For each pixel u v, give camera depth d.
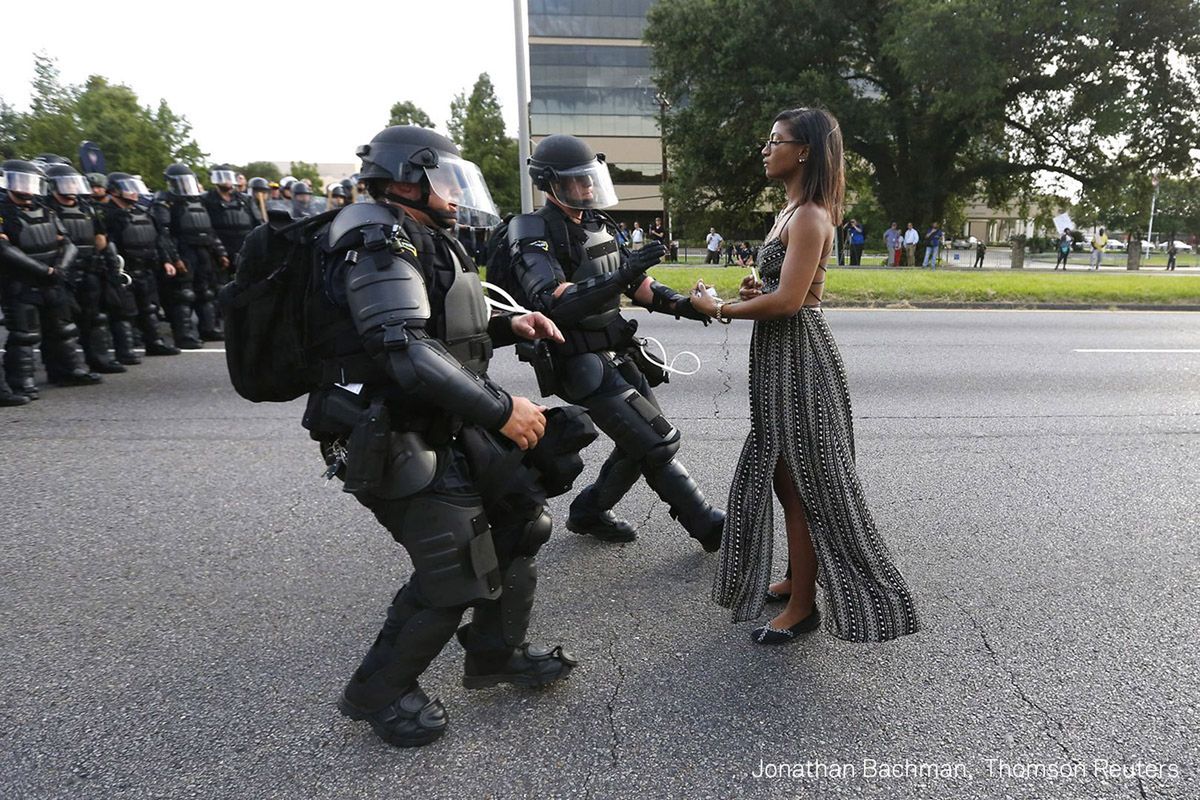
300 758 2.05
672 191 33.53
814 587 2.62
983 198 34.44
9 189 5.91
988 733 2.15
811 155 2.28
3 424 5.41
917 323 10.29
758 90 27.67
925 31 23.59
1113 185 29.20
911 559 3.28
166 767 2.01
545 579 3.13
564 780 1.96
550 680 2.35
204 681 2.41
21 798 1.89
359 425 1.80
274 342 2.03
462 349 1.99
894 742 2.11
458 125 44.72
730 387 6.59
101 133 34.34
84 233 6.91
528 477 2.06
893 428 5.32
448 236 2.03
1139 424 5.42
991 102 26.00
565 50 49.31
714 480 4.30
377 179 1.93
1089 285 13.62
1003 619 2.78
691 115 30.81
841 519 2.41
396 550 3.38
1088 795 1.90
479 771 2.00
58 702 2.29
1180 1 24.30
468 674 2.31
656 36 30.61
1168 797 1.89
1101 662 2.50
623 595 2.99
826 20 27.19
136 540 3.47
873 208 43.09
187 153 38.91
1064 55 25.81
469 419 1.84
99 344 7.16
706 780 1.96
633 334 3.22
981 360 7.72
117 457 4.67
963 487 4.15
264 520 3.71
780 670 2.47
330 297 1.87
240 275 1.97
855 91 29.14
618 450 3.35
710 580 3.12
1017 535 3.53
